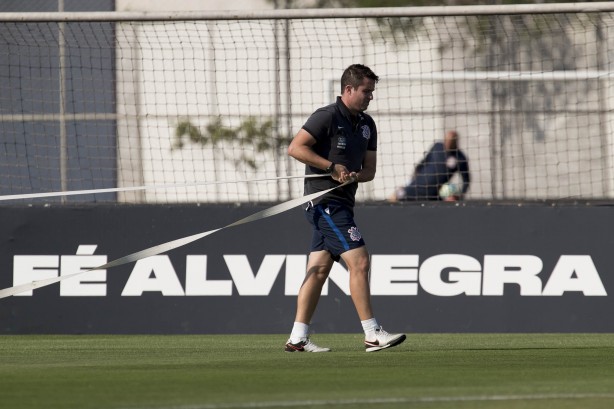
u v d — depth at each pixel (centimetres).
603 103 5047
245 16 3369
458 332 3300
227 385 1878
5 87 4406
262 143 4753
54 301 3356
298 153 2577
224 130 4728
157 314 3344
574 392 1777
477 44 5081
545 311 3297
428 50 4716
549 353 2606
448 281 3322
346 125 2614
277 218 3359
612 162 4991
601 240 3306
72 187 4409
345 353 2617
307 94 4809
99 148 4447
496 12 3319
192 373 2089
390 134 5012
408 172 5000
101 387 1850
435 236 3338
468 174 4356
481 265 3319
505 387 1847
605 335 3234
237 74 4647
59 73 4331
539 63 5106
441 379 1978
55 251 3372
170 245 2636
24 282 3366
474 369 2178
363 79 2608
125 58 4206
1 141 4347
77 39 4469
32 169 4347
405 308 3312
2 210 3381
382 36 4481
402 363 2317
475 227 3334
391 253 3334
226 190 4775
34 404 1642
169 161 4759
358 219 3356
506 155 5112
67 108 4484
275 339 3180
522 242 3322
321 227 2609
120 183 4650
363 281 2602
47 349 2870
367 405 1627
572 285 3303
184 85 4619
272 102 4825
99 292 3359
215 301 3344
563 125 5119
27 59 4431
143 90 4681
